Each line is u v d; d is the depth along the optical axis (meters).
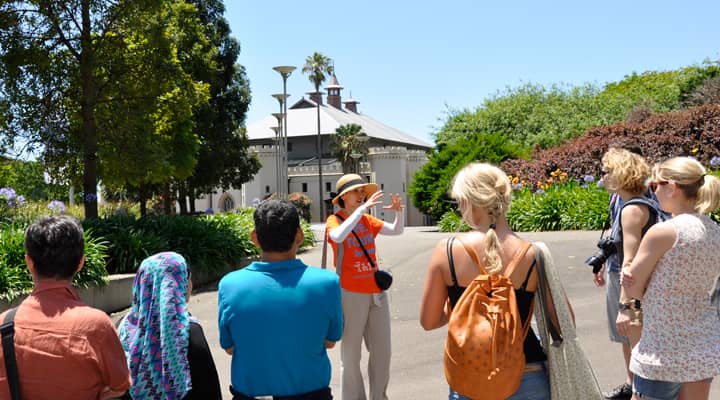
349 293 4.65
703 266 2.96
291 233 2.83
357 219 4.46
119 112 18.16
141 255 11.33
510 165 24.11
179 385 2.85
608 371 5.34
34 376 2.33
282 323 2.69
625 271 3.11
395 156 73.38
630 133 22.56
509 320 2.45
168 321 2.87
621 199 4.46
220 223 14.55
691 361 2.91
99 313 2.47
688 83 41.88
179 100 19.94
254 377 2.70
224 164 40.09
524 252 2.62
